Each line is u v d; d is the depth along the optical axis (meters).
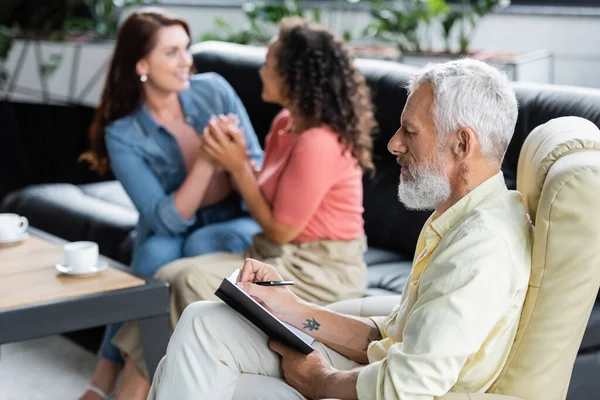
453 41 4.75
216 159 2.80
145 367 2.51
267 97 2.85
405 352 1.64
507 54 4.28
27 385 3.16
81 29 5.72
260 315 1.87
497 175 1.77
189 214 2.95
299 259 2.73
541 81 4.32
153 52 2.98
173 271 2.73
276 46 2.79
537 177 1.83
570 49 4.39
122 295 2.34
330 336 2.05
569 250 1.68
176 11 5.73
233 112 3.23
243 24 5.47
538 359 1.72
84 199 3.82
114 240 3.46
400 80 3.25
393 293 2.79
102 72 5.40
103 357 2.79
